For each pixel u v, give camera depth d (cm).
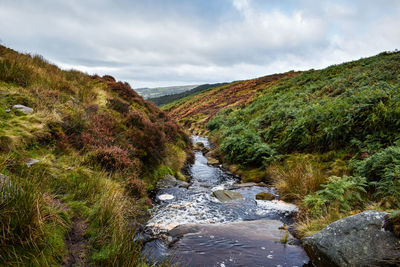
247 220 529
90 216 371
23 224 251
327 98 1210
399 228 297
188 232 442
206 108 3975
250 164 995
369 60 1972
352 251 308
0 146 418
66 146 562
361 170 552
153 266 314
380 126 705
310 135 895
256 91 3216
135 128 870
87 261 282
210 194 695
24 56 988
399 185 442
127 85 1494
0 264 216
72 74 1173
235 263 345
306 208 532
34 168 414
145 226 463
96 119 761
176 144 1216
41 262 244
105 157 584
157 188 709
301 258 357
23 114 575
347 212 439
